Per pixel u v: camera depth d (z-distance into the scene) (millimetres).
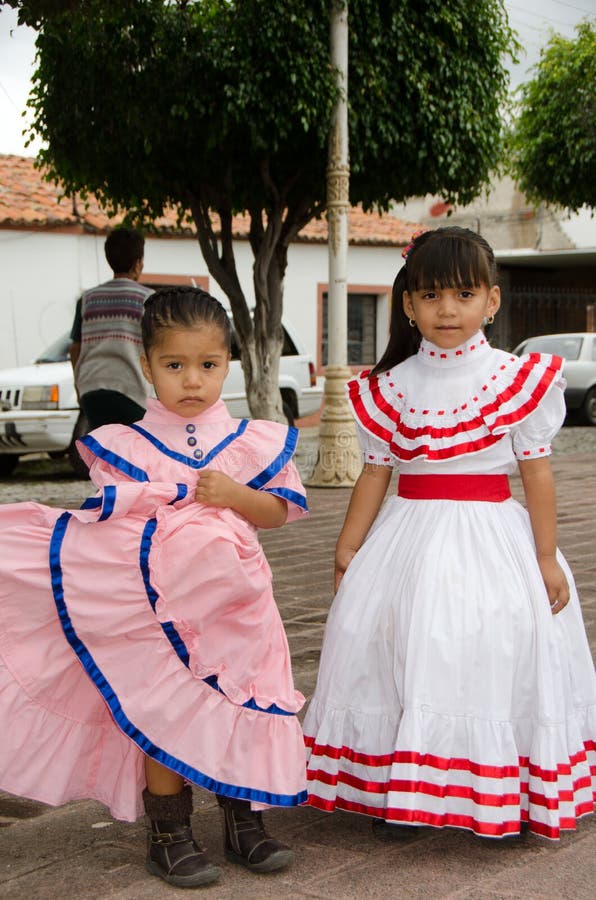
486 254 2609
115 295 5098
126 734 2250
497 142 9453
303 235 16609
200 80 8203
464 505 2625
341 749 2582
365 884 2316
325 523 7422
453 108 8875
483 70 9086
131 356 5078
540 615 2518
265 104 8148
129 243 5125
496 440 2604
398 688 2486
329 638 2664
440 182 9398
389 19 8602
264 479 2471
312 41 8117
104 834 2631
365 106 8625
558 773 2445
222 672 2318
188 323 2389
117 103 8250
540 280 23500
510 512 2670
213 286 15961
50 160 9109
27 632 2336
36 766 2357
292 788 2334
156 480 2408
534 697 2479
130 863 2449
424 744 2406
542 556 2627
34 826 2688
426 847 2521
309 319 17047
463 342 2656
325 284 17188
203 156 8789
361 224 18391
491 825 2359
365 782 2539
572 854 2473
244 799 2332
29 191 14984
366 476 2811
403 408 2699
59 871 2410
